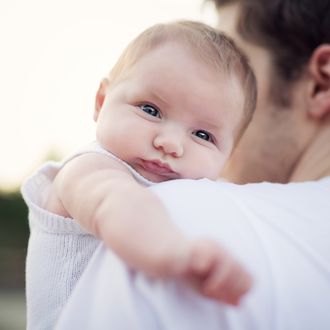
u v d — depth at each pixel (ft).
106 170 3.84
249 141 5.82
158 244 3.11
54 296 4.17
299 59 5.59
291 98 5.64
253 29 5.78
